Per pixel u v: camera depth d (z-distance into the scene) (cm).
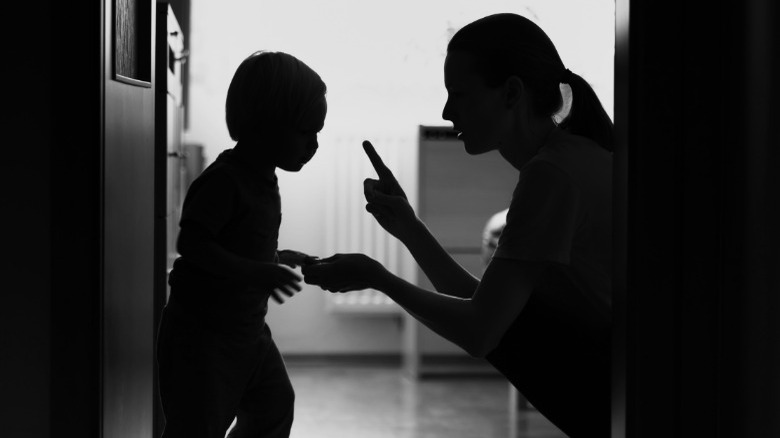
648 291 138
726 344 136
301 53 419
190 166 321
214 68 414
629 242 138
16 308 140
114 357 151
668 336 138
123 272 158
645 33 137
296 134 181
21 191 140
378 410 332
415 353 391
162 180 229
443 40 421
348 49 421
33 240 140
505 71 165
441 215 387
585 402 171
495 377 396
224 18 413
